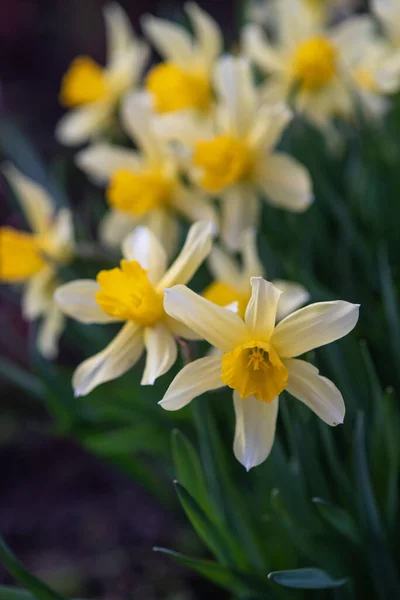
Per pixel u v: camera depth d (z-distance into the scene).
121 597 0.70
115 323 0.68
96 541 0.77
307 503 0.53
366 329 0.61
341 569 0.54
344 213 0.62
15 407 0.96
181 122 0.63
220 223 0.66
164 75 0.68
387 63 0.66
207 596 0.69
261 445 0.45
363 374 0.55
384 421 0.52
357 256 0.64
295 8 0.68
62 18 1.63
